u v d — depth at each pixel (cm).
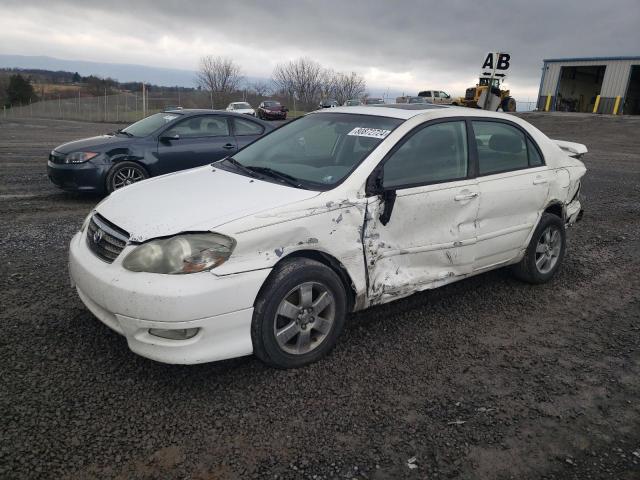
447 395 306
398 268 366
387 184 354
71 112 4322
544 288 486
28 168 1113
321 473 239
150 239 290
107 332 356
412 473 243
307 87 5853
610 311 439
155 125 834
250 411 281
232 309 289
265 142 441
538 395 311
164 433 260
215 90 5500
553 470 249
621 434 278
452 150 400
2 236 580
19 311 383
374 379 319
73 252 329
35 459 237
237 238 289
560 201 486
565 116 3219
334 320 336
